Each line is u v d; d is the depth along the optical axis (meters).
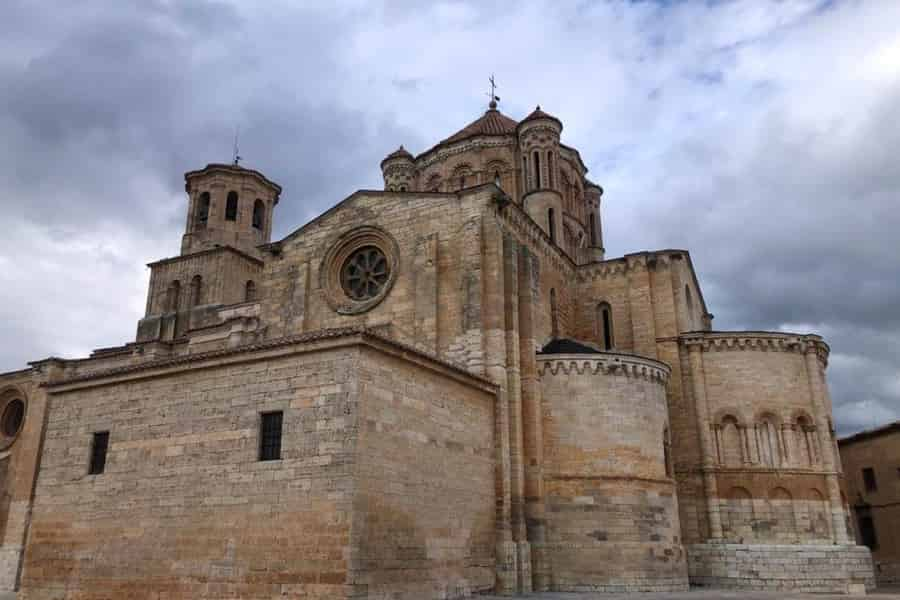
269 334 37.38
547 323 37.69
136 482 26.14
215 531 23.67
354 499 21.45
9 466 49.56
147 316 55.72
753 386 37.41
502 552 28.12
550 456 31.09
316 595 21.11
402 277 34.47
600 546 29.55
